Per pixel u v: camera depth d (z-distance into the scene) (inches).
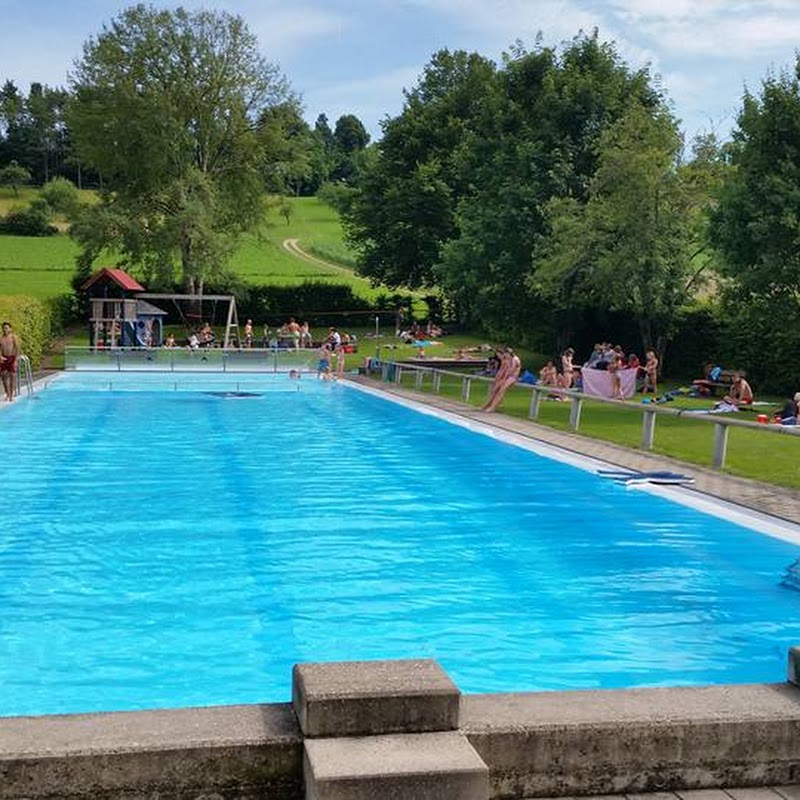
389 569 330.3
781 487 458.9
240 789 139.4
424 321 2213.3
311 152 2186.3
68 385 1138.7
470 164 1635.1
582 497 457.7
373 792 129.4
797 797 147.3
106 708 212.4
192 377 1267.2
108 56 1787.6
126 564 332.5
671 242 1074.1
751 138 847.7
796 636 264.4
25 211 3759.8
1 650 248.2
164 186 1867.6
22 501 443.5
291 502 446.6
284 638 259.0
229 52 1898.4
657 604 292.2
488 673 235.1
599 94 1322.6
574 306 1302.9
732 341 1159.6
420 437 694.5
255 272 3002.0
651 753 148.4
